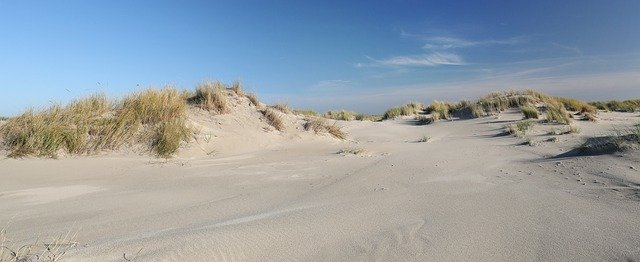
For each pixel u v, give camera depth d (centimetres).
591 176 444
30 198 432
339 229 299
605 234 271
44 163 594
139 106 814
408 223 310
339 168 602
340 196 417
